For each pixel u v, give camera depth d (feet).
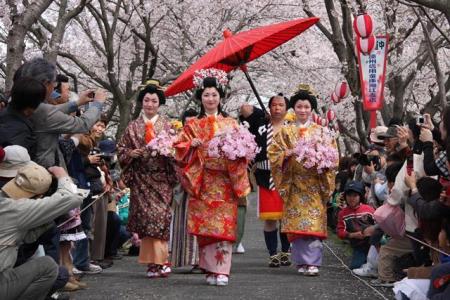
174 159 24.88
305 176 25.43
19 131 16.65
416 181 19.15
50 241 16.60
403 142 23.47
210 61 27.78
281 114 28.94
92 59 66.64
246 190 23.29
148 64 61.77
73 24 66.03
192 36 61.36
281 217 27.78
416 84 63.93
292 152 25.22
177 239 26.78
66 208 14.99
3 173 15.48
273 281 23.93
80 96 18.93
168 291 21.68
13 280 15.08
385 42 35.06
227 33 29.35
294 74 65.92
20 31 26.96
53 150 18.30
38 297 15.64
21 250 15.75
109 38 51.78
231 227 23.22
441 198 17.17
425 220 18.01
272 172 25.84
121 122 53.72
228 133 23.03
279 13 61.11
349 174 39.96
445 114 15.78
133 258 32.32
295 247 25.70
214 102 23.88
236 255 33.35
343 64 45.37
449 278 15.29
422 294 16.70
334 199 42.14
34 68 17.90
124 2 56.75
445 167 17.58
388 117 52.34
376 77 35.22
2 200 14.56
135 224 25.05
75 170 22.70
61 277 17.26
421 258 21.04
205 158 23.48
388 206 22.22
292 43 64.85
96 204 27.45
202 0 58.03
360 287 22.47
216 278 22.97
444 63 61.93
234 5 58.08
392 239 22.88
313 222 25.29
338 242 38.86
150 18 57.82
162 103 26.20
